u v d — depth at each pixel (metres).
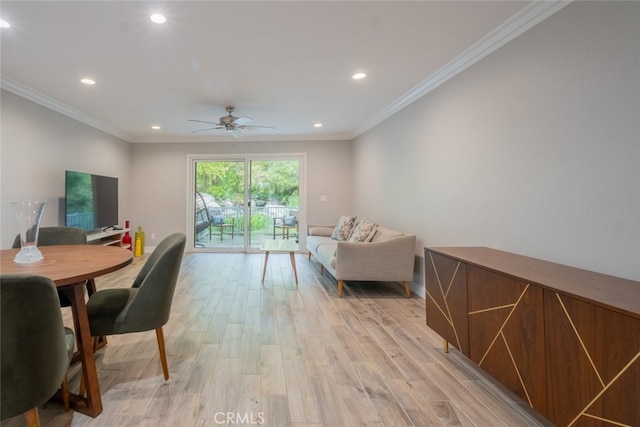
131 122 4.67
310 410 1.54
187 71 2.80
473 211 2.50
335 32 2.16
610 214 1.53
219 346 2.20
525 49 2.00
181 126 4.93
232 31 2.13
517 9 1.90
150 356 2.04
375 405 1.58
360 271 3.31
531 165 1.96
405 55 2.51
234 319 2.71
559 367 1.22
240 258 5.44
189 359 2.01
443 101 2.90
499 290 1.55
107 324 1.60
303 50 2.41
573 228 1.70
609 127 1.53
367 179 4.97
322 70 2.79
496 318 1.57
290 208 5.98
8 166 3.09
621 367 1.00
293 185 5.97
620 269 1.48
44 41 2.25
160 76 2.92
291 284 3.84
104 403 1.56
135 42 2.27
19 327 1.00
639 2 1.41
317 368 1.92
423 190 3.27
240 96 3.50
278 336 2.37
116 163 5.26
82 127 4.32
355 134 5.53
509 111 2.13
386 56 2.53
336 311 2.92
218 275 4.25
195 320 2.67
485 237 2.37
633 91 1.43
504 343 1.51
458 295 1.88
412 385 1.76
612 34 1.51
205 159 5.91
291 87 3.22
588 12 1.62
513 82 2.10
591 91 1.61
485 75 2.36
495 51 2.25
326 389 1.71
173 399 1.60
